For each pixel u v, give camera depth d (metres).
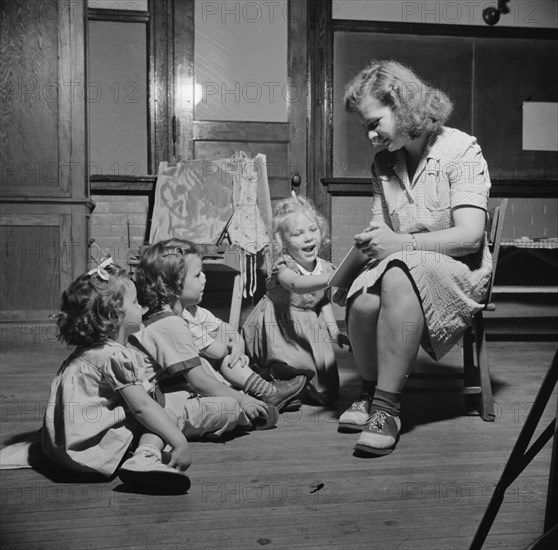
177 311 2.19
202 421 2.02
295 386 2.43
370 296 2.02
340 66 4.88
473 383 2.44
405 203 2.24
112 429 1.73
